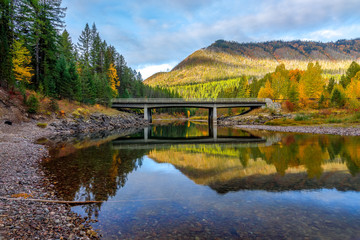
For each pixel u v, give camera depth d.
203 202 8.09
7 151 16.16
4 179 9.80
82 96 53.34
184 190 9.53
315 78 66.50
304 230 5.88
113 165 14.54
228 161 16.09
